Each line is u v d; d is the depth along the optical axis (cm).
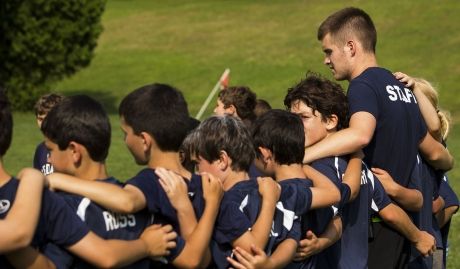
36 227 493
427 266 797
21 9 3541
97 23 3712
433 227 824
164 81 4516
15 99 3650
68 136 540
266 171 656
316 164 679
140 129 572
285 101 716
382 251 741
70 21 3634
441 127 813
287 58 4644
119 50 5138
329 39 748
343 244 701
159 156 579
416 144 743
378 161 727
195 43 5138
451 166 804
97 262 516
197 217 580
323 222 655
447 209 852
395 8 5134
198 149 616
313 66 4459
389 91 722
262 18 5503
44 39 3581
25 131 2819
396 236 741
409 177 750
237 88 994
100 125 547
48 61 3628
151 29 5556
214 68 4622
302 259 645
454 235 1378
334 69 753
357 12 749
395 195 725
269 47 4872
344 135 682
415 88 771
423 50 4478
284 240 613
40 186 496
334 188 646
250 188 609
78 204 530
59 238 510
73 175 550
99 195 531
